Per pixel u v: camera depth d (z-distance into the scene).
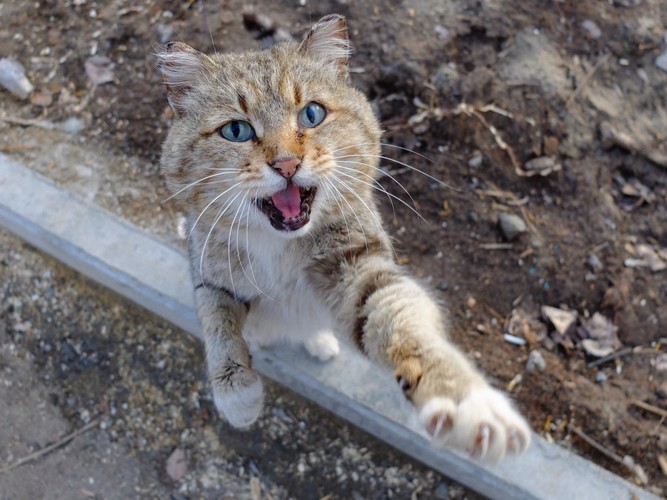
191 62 0.36
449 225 0.54
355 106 0.37
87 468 0.47
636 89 0.58
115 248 0.50
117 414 0.48
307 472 0.46
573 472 0.42
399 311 0.31
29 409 0.48
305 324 0.41
